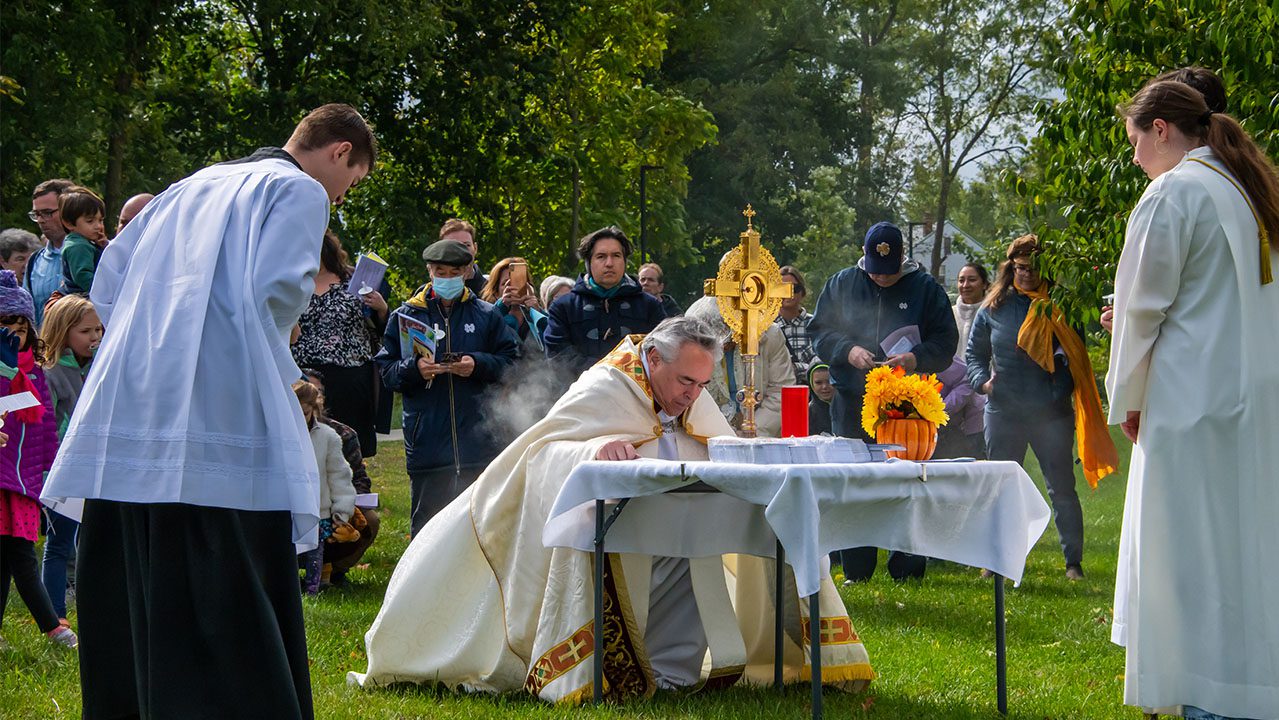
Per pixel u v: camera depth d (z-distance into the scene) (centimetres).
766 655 504
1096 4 729
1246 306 413
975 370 853
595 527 446
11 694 449
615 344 746
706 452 496
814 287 3547
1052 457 814
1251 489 407
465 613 482
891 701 470
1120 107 453
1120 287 427
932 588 764
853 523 416
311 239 349
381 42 2247
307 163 380
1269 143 647
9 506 524
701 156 4381
